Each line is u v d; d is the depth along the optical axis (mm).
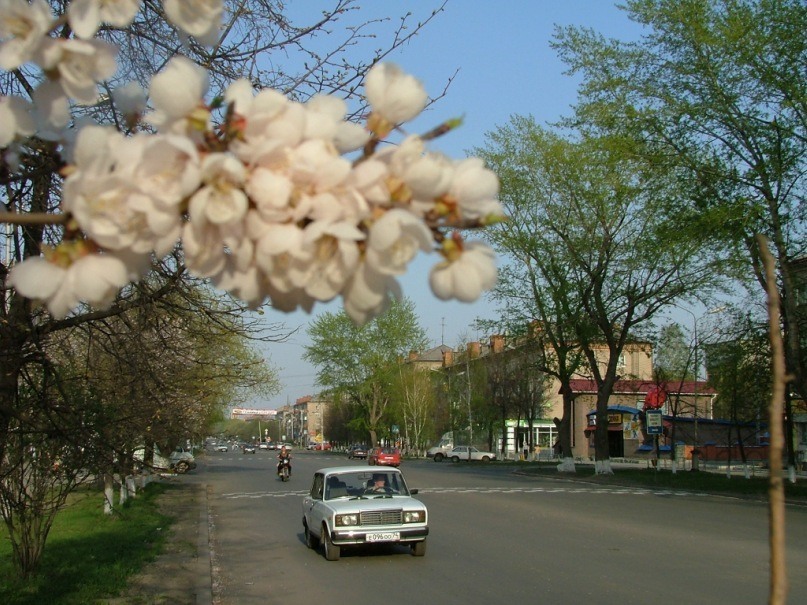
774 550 2148
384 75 1657
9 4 1791
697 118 21172
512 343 35281
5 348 5855
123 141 1460
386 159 1526
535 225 30656
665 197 23844
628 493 23531
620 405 54094
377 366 60594
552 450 58906
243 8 6551
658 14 20984
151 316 7277
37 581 9172
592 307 31531
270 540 14039
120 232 1451
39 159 3322
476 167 1571
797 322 21812
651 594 8914
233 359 15688
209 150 1477
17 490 9070
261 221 1428
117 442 7660
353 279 1495
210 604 8406
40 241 5820
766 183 20562
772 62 19859
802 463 35125
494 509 18547
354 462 53031
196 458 56125
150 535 13711
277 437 151500
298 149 1461
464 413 56031
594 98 23719
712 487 24656
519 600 8734
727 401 32344
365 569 10914
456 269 1558
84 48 1781
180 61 1494
